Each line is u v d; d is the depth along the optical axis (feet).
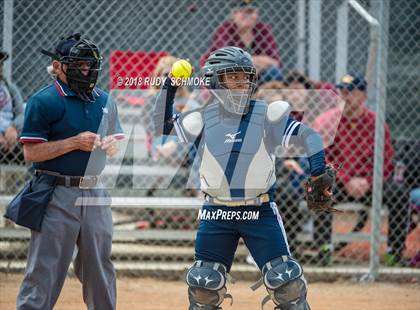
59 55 42.88
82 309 57.47
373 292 67.36
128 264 72.38
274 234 39.47
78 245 44.24
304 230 74.59
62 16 68.54
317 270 72.33
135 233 73.20
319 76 80.38
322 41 83.87
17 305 42.96
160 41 72.54
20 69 70.79
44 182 43.11
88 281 44.47
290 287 38.55
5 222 70.85
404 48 83.66
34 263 42.73
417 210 75.97
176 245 78.74
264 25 76.48
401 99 84.94
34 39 68.69
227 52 39.40
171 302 61.05
